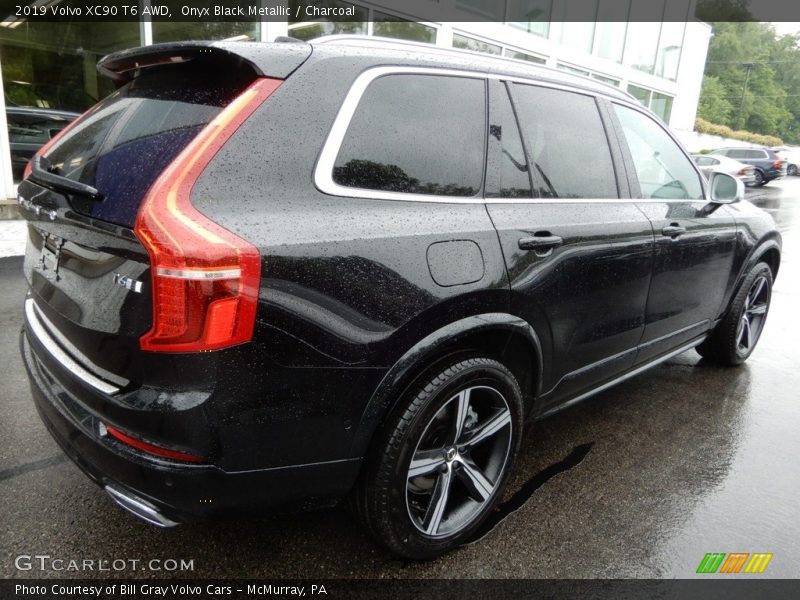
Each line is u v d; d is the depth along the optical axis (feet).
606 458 9.71
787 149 119.03
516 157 7.79
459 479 7.27
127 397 5.28
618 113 9.89
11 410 10.12
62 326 6.24
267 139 5.58
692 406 11.92
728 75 231.30
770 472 9.50
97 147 6.44
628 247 9.00
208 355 4.99
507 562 7.14
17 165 27.63
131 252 5.11
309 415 5.60
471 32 40.63
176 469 5.19
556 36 49.01
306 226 5.52
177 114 5.91
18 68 27.30
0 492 7.93
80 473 8.45
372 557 7.11
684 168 11.46
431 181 6.79
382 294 5.90
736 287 12.99
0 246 20.80
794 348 16.07
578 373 8.86
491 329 6.97
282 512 5.97
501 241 7.07
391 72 6.62
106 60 7.30
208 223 5.01
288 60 5.96
